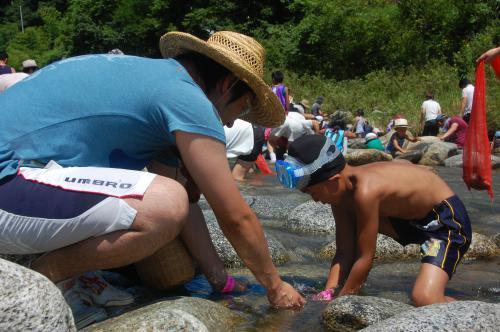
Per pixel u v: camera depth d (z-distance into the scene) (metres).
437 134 14.80
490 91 16.06
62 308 1.99
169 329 2.26
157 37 30.41
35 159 2.47
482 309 2.22
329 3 23.80
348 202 3.29
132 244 2.43
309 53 24.41
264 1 27.31
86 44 32.28
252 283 3.35
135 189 2.42
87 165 2.52
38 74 2.63
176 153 2.88
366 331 2.21
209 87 2.78
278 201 5.95
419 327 2.13
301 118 10.05
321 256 4.09
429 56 22.72
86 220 2.38
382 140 15.10
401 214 3.28
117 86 2.53
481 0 22.11
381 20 23.36
